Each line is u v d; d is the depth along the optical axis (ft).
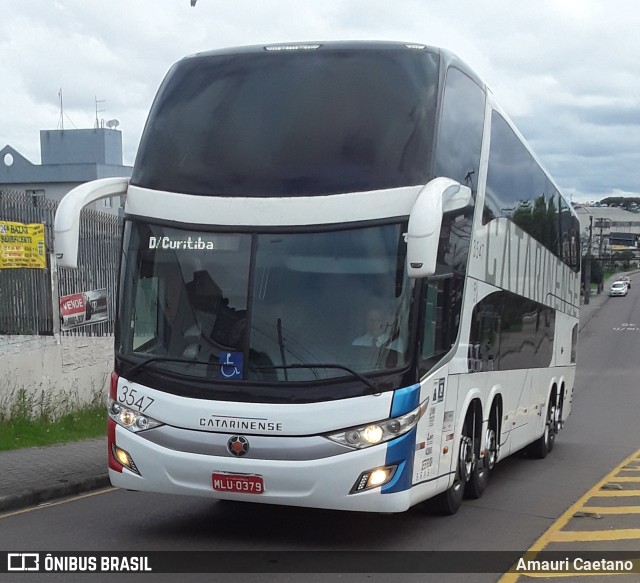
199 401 25.35
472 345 31.86
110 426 26.68
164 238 26.89
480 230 32.83
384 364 24.85
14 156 150.41
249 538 27.81
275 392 24.88
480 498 36.45
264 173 26.58
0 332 48.93
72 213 26.50
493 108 35.42
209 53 29.76
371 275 25.34
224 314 25.80
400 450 24.75
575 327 64.54
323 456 24.49
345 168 26.18
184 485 25.48
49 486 34.63
